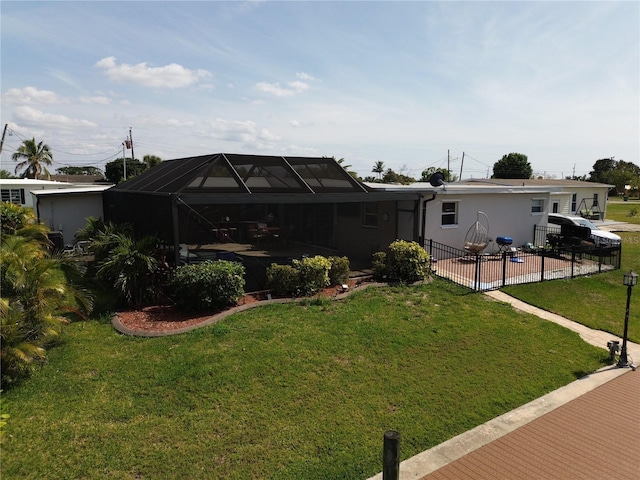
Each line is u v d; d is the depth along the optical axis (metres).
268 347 7.28
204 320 8.37
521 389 6.64
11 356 5.82
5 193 25.38
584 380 7.09
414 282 11.64
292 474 4.59
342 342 7.64
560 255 16.34
